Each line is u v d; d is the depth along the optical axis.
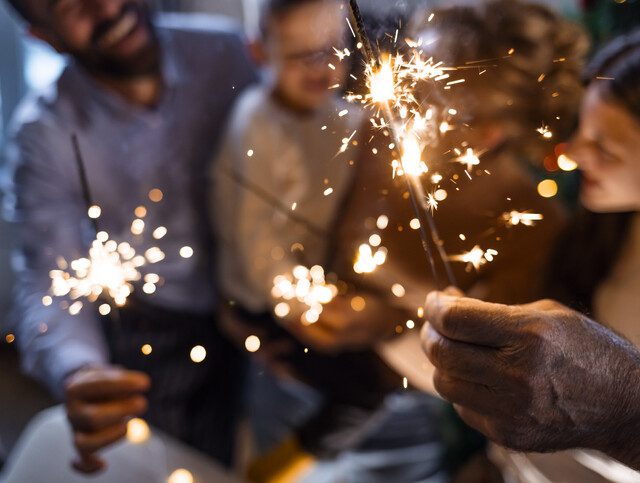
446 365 0.45
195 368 1.17
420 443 1.51
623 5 1.01
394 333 0.92
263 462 1.10
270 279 1.06
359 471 1.43
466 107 0.61
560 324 0.44
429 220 0.53
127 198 1.10
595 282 0.70
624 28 1.01
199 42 1.15
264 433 1.44
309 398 1.54
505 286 0.74
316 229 0.98
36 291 1.00
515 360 0.43
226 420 1.25
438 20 0.65
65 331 0.94
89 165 1.07
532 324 0.43
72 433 0.72
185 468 0.83
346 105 0.56
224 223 1.11
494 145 0.70
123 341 1.12
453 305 0.44
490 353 0.44
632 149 0.60
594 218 0.70
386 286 0.94
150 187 1.11
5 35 1.97
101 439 0.70
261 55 1.09
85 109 1.07
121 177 1.09
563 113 0.69
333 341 0.97
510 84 0.66
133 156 1.09
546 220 0.74
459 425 1.22
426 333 0.47
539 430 0.45
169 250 1.14
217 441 1.23
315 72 0.91
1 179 1.29
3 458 0.84
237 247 1.09
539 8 0.70
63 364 0.89
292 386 1.59
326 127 0.57
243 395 1.34
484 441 1.21
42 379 0.94
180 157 1.12
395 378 1.03
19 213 1.07
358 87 0.49
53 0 0.96
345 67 0.53
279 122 0.99
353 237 0.95
